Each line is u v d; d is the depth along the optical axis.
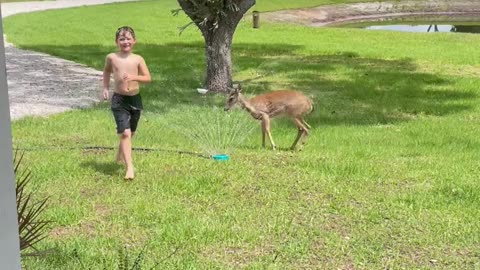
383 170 7.16
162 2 35.84
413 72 15.70
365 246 5.05
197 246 4.97
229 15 12.97
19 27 24.61
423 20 37.97
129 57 6.54
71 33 23.22
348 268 4.66
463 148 8.65
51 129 9.06
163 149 7.92
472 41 22.23
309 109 8.23
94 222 5.45
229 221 5.50
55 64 16.25
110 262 4.52
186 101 11.63
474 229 5.43
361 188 6.50
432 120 10.70
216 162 7.26
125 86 6.48
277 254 4.84
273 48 20.05
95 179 6.59
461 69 16.33
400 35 24.11
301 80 14.41
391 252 4.95
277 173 6.90
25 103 11.26
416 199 6.13
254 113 8.09
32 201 5.76
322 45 20.84
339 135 9.28
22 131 8.88
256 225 5.44
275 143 8.59
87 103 11.41
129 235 5.17
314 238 5.20
